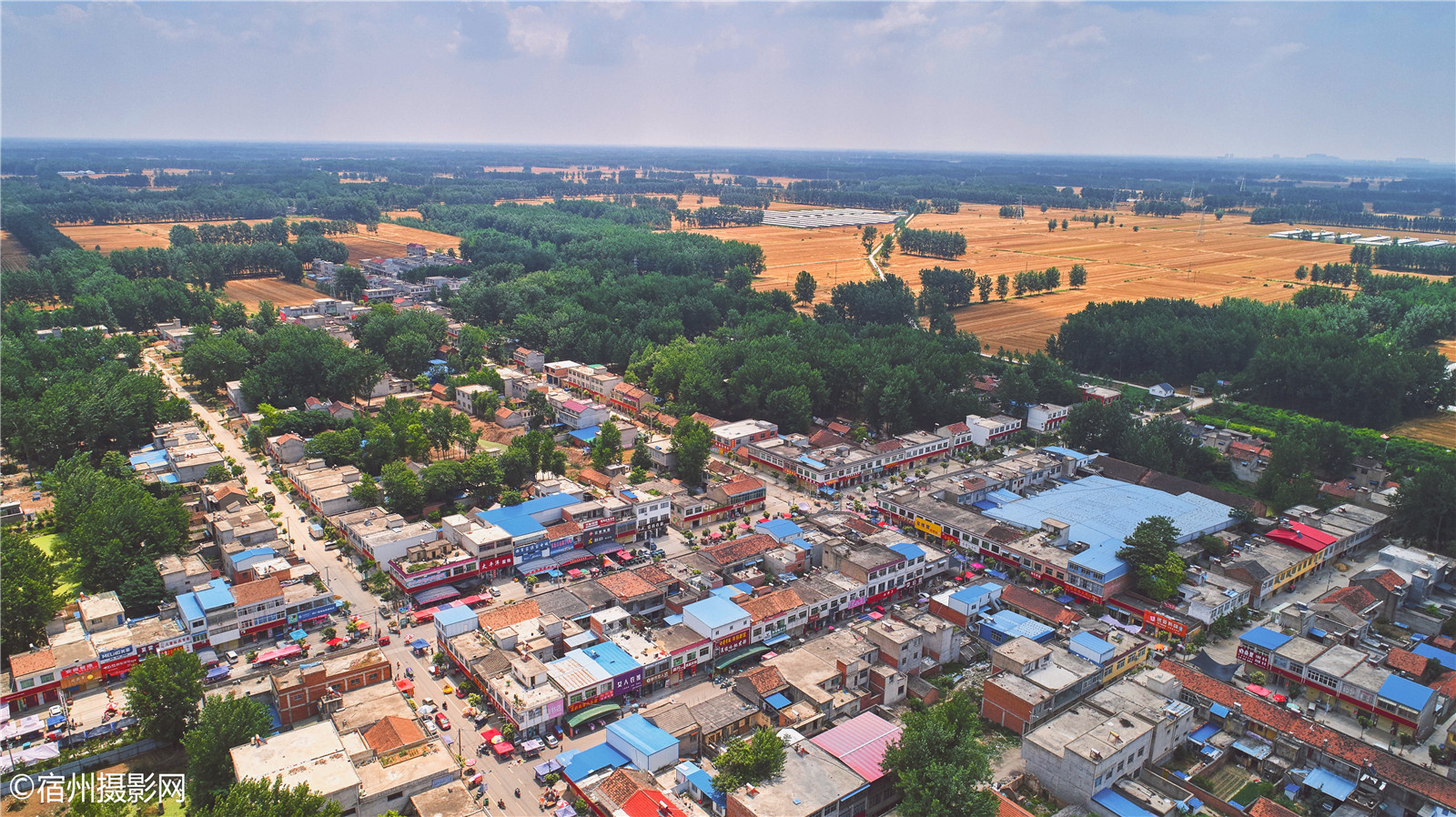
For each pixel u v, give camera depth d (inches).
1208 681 6712.6
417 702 6599.4
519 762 6033.5
